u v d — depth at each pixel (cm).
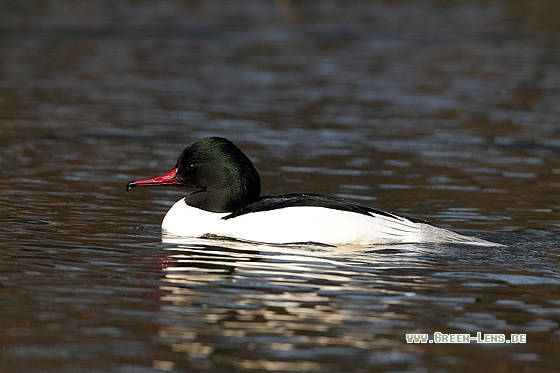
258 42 3525
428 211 1424
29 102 2314
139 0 4753
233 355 805
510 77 2888
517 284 1020
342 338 849
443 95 2577
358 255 1127
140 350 812
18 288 972
